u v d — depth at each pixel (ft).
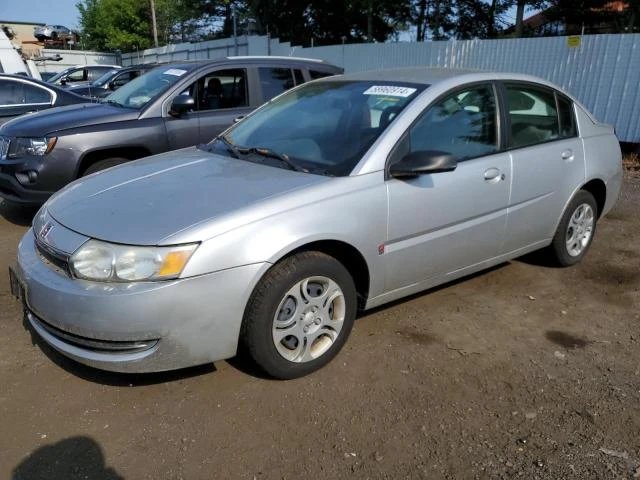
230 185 10.39
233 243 9.05
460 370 10.78
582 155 15.05
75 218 9.76
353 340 11.74
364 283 11.09
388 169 10.90
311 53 59.93
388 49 48.52
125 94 21.93
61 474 8.07
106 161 18.88
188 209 9.49
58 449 8.55
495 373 10.71
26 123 18.84
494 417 9.43
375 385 10.24
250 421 9.21
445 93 12.10
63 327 9.09
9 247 17.01
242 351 10.02
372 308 11.94
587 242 16.06
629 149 33.50
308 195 9.95
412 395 9.97
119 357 8.98
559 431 9.11
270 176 10.77
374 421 9.27
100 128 18.54
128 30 137.49
